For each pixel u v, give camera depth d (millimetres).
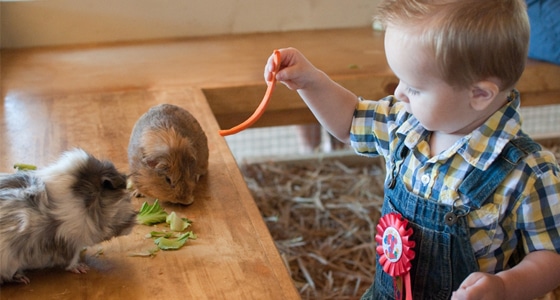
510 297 1420
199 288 1621
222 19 4121
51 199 1636
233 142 5117
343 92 1895
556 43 3461
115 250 1799
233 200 2100
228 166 2346
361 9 4328
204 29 4117
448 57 1404
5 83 3174
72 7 3848
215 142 2543
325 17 4301
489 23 1394
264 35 4156
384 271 1714
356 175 4520
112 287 1629
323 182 4414
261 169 4500
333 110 1888
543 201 1479
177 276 1674
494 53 1404
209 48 3852
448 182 1564
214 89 3131
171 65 3502
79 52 3756
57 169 1691
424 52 1430
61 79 3252
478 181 1525
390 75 3287
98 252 1785
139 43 3949
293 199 4207
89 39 3941
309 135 5031
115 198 1721
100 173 1705
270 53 3742
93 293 1607
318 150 4945
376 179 4449
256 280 1653
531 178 1486
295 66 1836
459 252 1565
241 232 1900
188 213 2016
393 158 1719
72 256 1682
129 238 1861
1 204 1606
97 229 1688
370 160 4656
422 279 1632
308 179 4441
